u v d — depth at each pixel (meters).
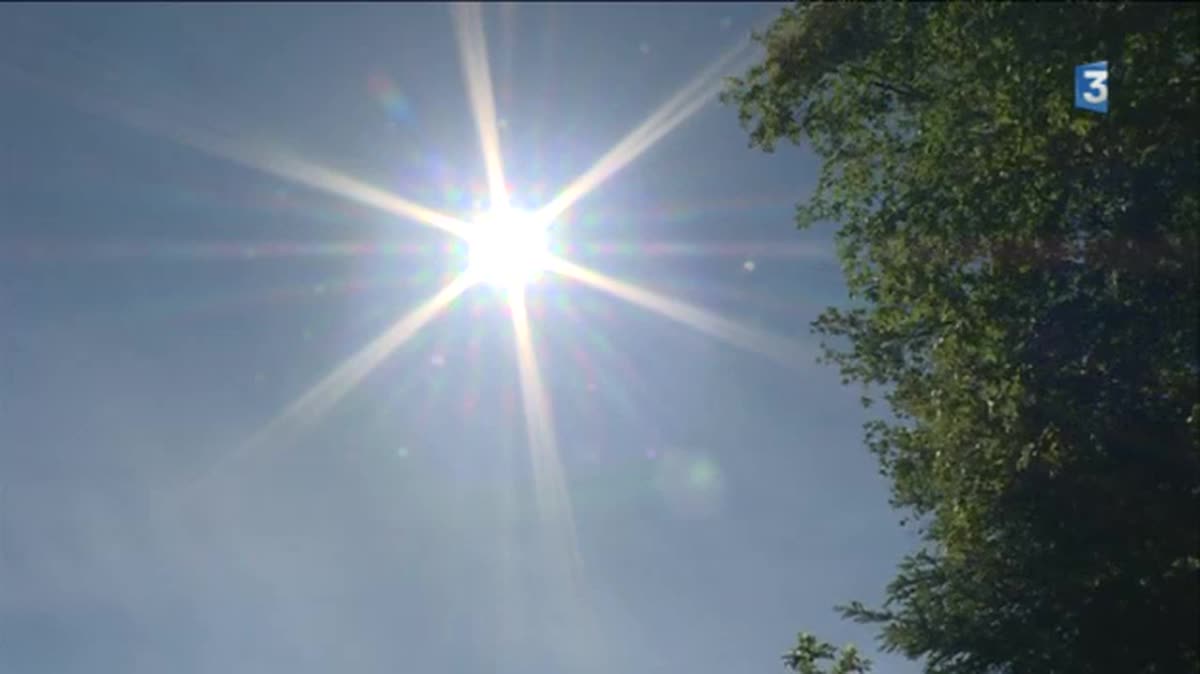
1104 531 18.14
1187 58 16.09
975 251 19.16
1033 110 16.52
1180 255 17.38
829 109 21.55
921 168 19.48
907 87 20.97
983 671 19.28
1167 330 18.19
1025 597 19.33
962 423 19.23
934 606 20.06
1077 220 18.69
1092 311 18.77
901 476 21.19
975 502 19.14
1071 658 18.44
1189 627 17.81
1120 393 18.70
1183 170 17.31
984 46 16.67
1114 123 16.19
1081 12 15.67
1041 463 18.25
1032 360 18.56
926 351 21.50
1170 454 18.09
